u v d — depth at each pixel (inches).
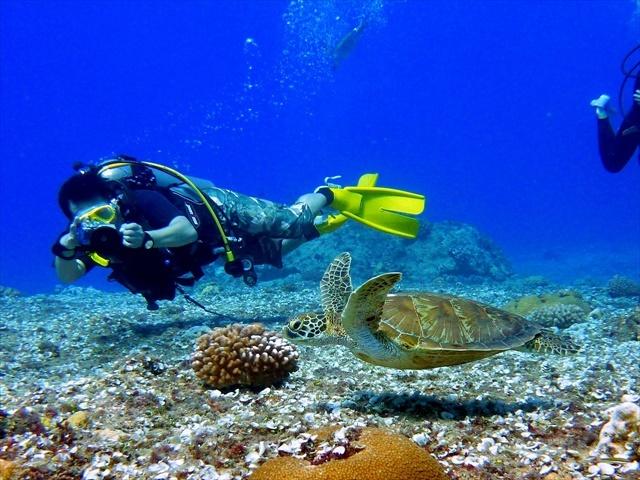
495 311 57.0
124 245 84.4
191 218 92.4
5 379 78.6
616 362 75.5
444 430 46.6
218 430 45.1
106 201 86.8
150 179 92.3
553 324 121.2
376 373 71.4
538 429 46.4
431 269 240.2
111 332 112.3
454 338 51.3
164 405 54.1
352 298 41.3
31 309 157.5
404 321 52.4
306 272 230.5
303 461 34.5
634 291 180.1
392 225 119.0
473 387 62.0
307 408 53.1
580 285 250.2
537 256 552.4
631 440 38.8
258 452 40.1
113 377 62.4
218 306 147.6
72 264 100.7
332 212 123.2
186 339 103.3
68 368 86.1
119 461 39.6
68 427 43.7
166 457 40.1
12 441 41.5
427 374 69.9
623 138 136.9
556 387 61.3
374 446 34.4
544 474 36.9
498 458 40.6
